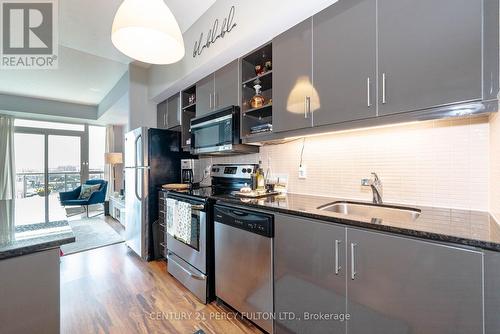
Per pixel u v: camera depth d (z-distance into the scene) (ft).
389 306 3.23
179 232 7.17
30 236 2.73
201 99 8.37
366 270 3.44
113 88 13.88
